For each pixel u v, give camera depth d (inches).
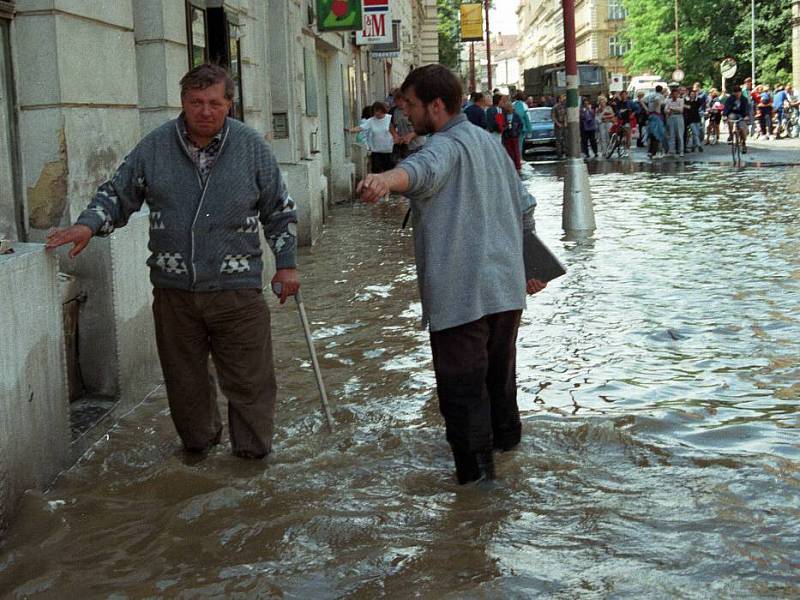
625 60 3161.9
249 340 194.7
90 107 253.4
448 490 176.7
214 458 200.2
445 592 136.8
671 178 892.0
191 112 182.4
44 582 145.9
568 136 535.5
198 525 164.7
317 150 666.2
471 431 175.9
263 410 197.8
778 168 935.7
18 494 170.4
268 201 193.6
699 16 2704.2
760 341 277.1
